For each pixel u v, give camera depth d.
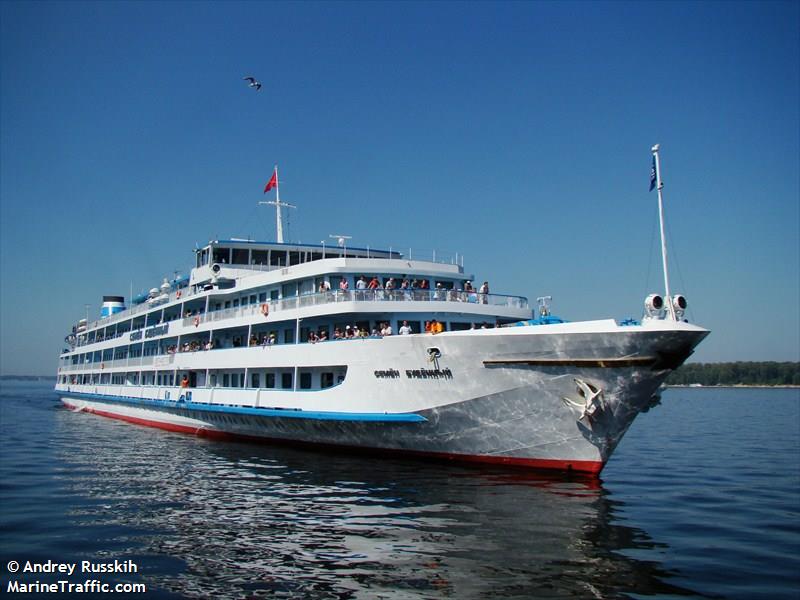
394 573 13.34
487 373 22.66
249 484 23.03
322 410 28.55
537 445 23.20
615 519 17.42
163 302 47.91
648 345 19.86
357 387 26.97
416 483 22.19
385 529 16.53
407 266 31.53
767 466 28.30
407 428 25.72
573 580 12.79
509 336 21.81
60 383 78.31
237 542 15.74
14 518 18.42
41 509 19.52
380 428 26.58
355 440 28.36
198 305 42.94
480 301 30.42
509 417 23.08
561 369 21.27
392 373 25.48
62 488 22.78
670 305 20.06
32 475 25.58
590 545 15.02
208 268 40.91
